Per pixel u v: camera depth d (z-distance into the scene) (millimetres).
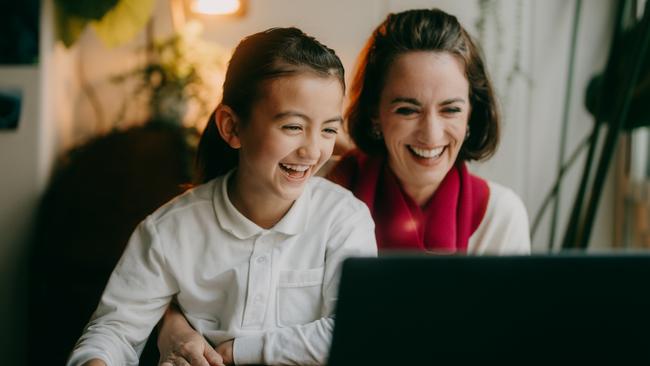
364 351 570
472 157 1409
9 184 2273
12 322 2268
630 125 2066
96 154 2287
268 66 993
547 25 2523
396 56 1266
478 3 2529
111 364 946
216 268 1061
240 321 1044
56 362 2070
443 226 1359
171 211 1093
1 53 2248
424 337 566
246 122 1028
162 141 2334
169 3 2701
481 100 1360
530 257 559
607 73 2080
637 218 2432
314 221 1109
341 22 2674
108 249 2080
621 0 2094
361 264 561
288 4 2686
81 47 2715
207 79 2539
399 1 2621
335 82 1016
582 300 559
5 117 2250
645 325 560
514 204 1415
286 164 1019
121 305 1034
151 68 2561
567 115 2359
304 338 992
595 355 564
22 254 2266
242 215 1062
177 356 992
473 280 560
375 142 1410
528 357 565
